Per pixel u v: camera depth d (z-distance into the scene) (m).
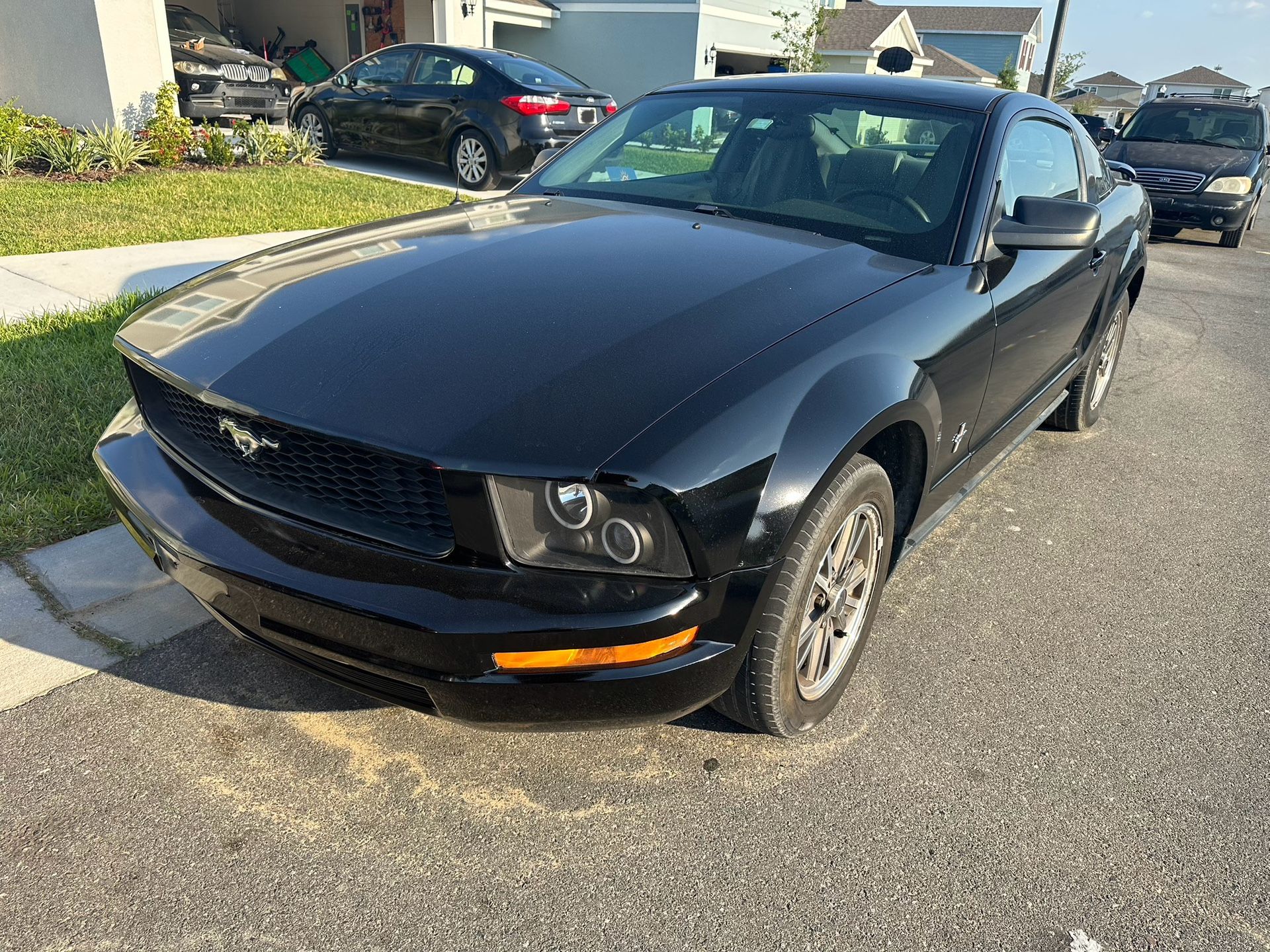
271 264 2.63
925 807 2.20
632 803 2.16
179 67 11.53
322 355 2.04
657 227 2.78
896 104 3.19
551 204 3.13
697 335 2.05
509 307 2.16
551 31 20.27
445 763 2.25
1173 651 2.92
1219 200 11.34
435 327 2.09
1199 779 2.35
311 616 1.88
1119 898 1.97
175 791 2.11
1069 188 3.80
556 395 1.84
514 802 2.14
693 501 1.74
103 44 10.37
